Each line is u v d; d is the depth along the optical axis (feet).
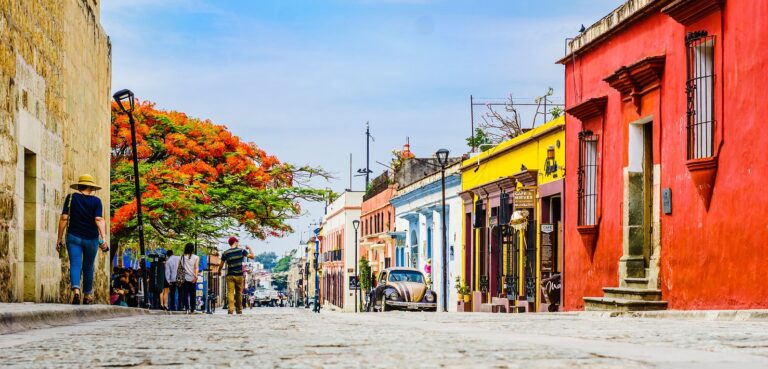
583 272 65.87
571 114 67.26
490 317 45.78
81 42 59.26
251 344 18.72
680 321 35.27
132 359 14.78
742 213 43.27
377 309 103.65
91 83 63.77
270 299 411.54
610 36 61.57
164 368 12.85
